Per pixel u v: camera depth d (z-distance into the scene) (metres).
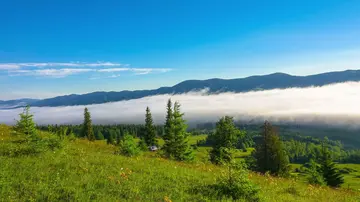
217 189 12.85
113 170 13.98
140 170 15.24
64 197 9.34
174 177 14.52
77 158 16.03
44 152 16.38
